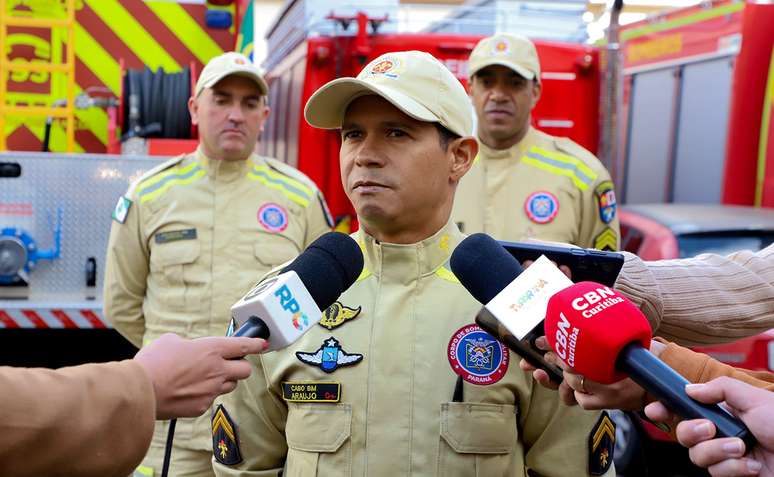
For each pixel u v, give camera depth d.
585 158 4.41
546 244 1.78
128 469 1.42
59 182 4.48
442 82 1.95
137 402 1.41
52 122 5.59
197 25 5.93
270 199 3.90
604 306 1.37
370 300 2.00
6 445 1.32
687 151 8.96
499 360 1.93
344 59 5.82
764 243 5.34
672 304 1.93
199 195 3.80
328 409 1.93
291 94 6.31
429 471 1.89
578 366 1.40
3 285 4.42
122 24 5.83
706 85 8.75
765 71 8.34
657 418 1.39
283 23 6.86
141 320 3.86
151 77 5.42
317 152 5.83
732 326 1.95
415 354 1.94
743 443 1.24
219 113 3.79
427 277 2.01
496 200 4.36
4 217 4.44
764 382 1.52
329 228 4.12
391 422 1.91
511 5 6.32
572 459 2.00
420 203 1.95
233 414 2.08
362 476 1.90
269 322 1.55
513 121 4.34
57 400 1.36
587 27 6.34
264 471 2.09
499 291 1.63
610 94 5.89
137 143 5.12
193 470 3.33
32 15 5.62
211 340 1.51
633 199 9.73
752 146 8.40
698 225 5.42
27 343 4.51
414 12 6.04
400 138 1.93
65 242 4.48
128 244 3.77
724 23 8.52
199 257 3.73
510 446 1.93
